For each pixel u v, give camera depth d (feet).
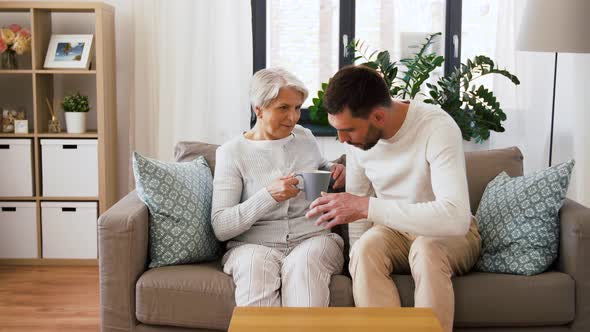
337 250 8.48
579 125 12.82
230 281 8.08
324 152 13.65
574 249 7.95
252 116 13.98
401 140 7.82
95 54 13.57
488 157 9.52
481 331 7.97
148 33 13.21
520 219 8.27
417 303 7.38
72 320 10.55
